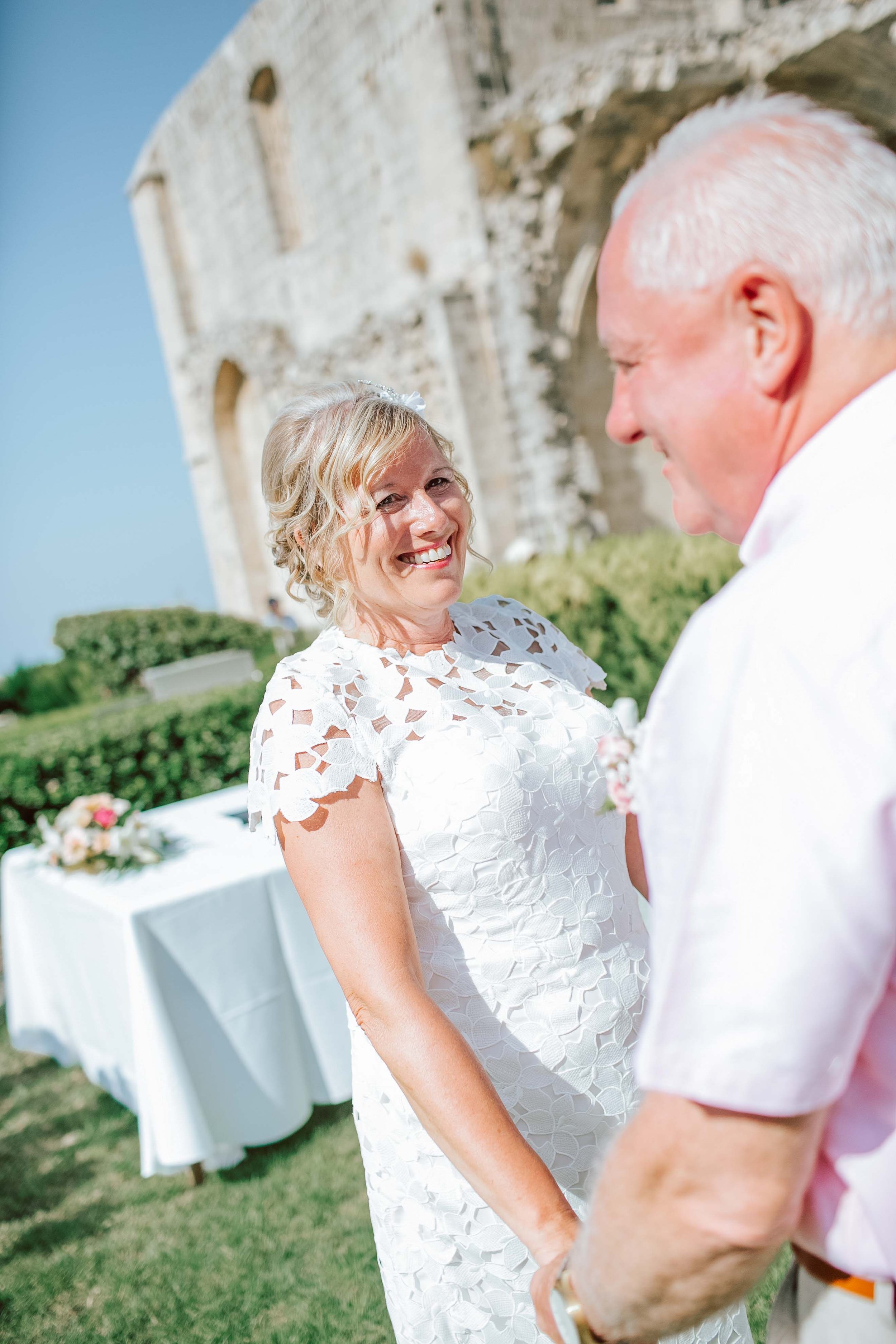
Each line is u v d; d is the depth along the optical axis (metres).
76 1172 3.55
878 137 0.75
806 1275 0.87
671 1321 0.80
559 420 13.14
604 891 1.55
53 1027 4.40
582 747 1.56
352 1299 2.64
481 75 12.93
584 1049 1.47
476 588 7.14
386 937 1.29
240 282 19.06
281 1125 3.26
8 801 6.13
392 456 1.48
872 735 0.63
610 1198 0.78
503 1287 1.41
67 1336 2.71
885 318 0.72
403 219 14.41
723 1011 0.66
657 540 6.73
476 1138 1.16
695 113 0.82
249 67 16.70
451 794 1.42
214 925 3.11
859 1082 0.75
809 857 0.63
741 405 0.77
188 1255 2.94
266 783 1.40
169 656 18.33
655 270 0.77
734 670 0.68
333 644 1.58
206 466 20.78
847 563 0.67
